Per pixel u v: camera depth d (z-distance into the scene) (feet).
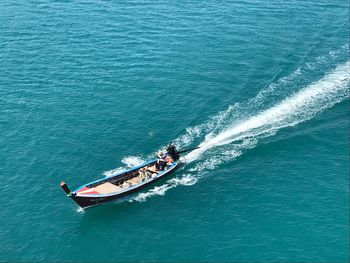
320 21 381.40
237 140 251.39
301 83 297.33
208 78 305.12
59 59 328.49
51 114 274.36
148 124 264.52
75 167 235.20
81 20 383.04
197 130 259.60
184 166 235.20
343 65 315.58
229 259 185.68
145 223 203.41
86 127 263.29
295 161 234.79
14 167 235.40
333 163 231.71
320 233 194.70
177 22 378.53
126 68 317.83
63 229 201.36
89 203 207.92
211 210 208.85
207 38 353.51
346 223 198.90
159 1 420.36
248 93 289.33
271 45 342.85
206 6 409.49
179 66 319.06
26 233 199.52
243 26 371.97
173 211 208.95
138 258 187.83
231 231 197.98
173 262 185.78
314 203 209.46
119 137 255.29
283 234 195.21
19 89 297.33
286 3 416.87
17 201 215.51
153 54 333.42
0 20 380.99
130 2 418.10
